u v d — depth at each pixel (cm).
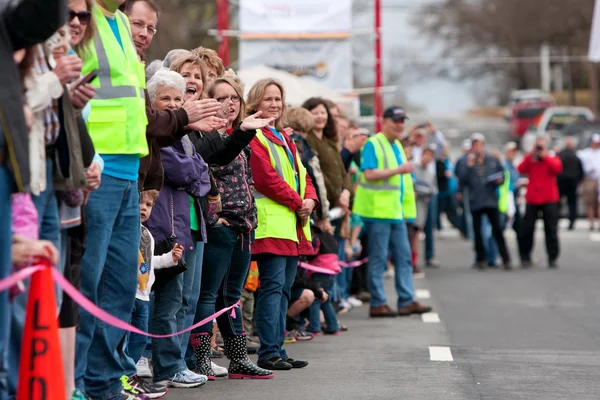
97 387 1288
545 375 1720
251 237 1642
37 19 945
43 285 961
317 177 2077
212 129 1395
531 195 4166
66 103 1088
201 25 9475
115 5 1271
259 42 4109
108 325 1285
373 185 2619
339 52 4122
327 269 2212
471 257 4575
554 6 15325
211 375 1644
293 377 1675
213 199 1578
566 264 4250
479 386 1606
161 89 1473
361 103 5488
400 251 2667
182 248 1464
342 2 4109
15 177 939
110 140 1238
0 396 956
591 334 2286
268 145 1703
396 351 2005
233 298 1647
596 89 14038
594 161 5959
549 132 9231
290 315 2116
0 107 927
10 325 1011
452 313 2706
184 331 1452
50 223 1083
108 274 1283
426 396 1514
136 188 1289
